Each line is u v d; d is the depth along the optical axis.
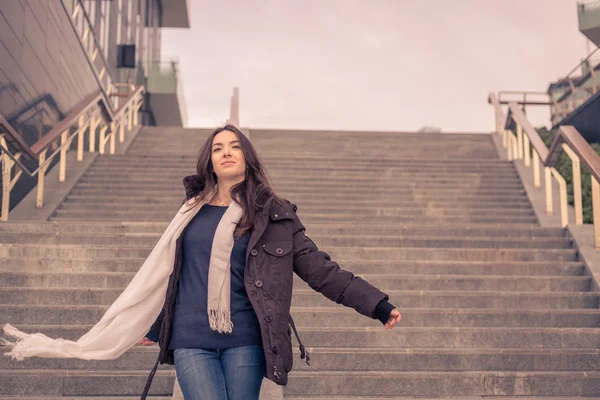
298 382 3.90
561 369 4.24
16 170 8.38
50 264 5.28
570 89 14.25
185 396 2.04
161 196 8.92
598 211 5.79
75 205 8.30
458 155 12.43
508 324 4.78
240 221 2.18
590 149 6.15
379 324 4.75
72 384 3.75
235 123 11.43
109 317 2.15
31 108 8.88
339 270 2.16
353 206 8.78
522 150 11.14
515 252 5.92
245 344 2.08
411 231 6.66
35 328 4.30
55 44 10.05
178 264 2.17
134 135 12.98
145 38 22.41
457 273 5.64
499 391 3.96
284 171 10.06
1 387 3.71
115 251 5.54
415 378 3.94
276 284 2.11
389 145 12.53
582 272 5.60
